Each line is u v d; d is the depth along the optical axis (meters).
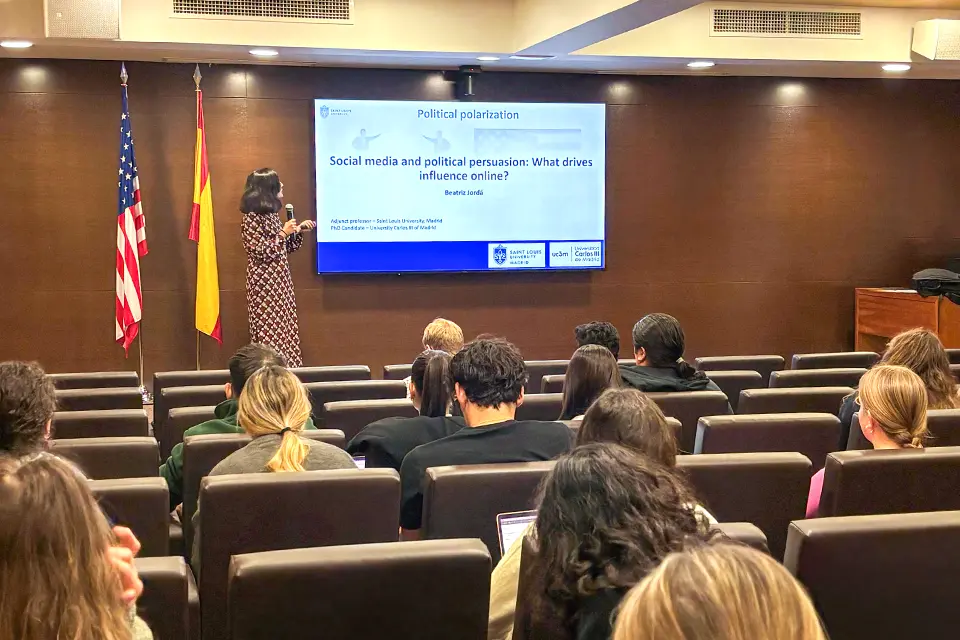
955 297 6.65
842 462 2.34
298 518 2.23
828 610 1.66
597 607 1.27
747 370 5.05
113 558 1.15
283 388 2.58
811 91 8.60
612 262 8.41
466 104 7.94
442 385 3.43
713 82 8.43
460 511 2.32
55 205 7.38
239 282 7.74
